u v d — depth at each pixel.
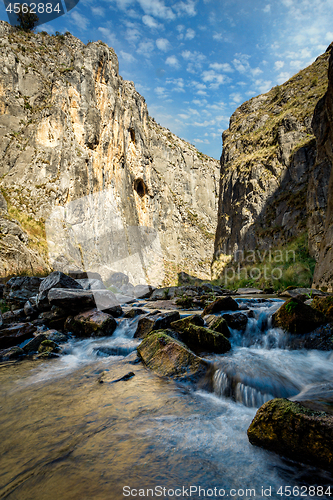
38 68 34.88
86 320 6.18
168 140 84.69
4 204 23.31
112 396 3.23
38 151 29.48
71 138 33.41
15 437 2.38
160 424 2.58
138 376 3.88
